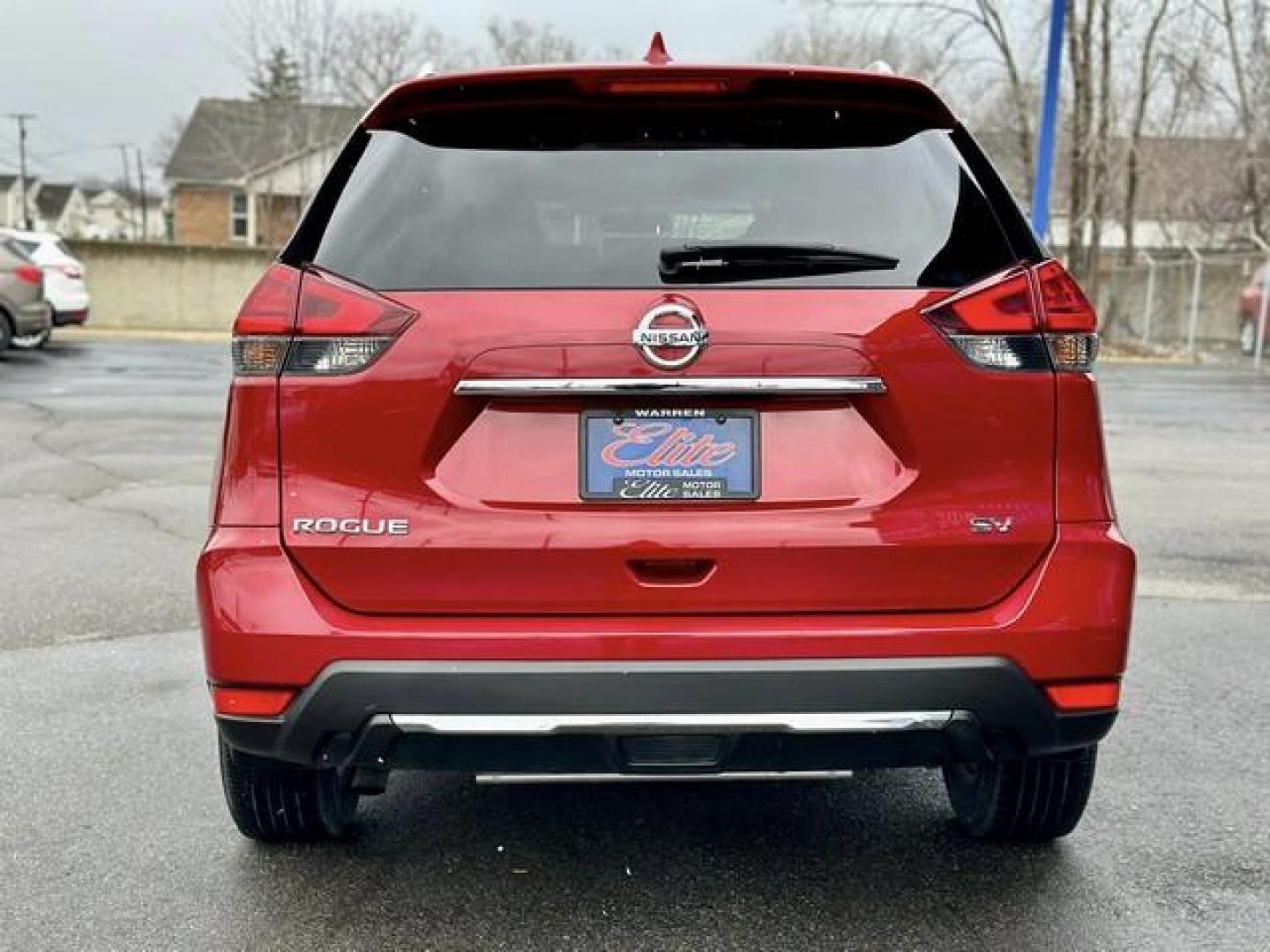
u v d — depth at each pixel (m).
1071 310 2.78
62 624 5.54
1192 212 33.25
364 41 37.94
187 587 6.17
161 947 2.86
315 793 3.23
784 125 3.01
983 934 2.92
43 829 3.49
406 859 3.34
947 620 2.70
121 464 9.88
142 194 83.56
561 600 2.68
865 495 2.71
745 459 2.70
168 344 26.06
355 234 2.84
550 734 2.66
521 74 2.94
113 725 4.31
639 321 2.68
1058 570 2.73
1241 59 28.94
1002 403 2.74
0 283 20.89
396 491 2.70
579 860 3.33
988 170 2.97
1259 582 6.39
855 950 2.85
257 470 2.73
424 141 3.00
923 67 28.50
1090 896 3.12
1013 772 3.20
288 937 2.91
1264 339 23.53
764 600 2.68
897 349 2.71
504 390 2.68
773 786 3.89
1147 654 5.17
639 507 2.70
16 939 2.89
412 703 2.64
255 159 46.75
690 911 3.04
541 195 2.88
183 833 3.48
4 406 13.77
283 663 2.67
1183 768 3.96
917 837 3.49
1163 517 8.03
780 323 2.70
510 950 2.85
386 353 2.70
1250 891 3.14
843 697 2.65
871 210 2.87
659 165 2.93
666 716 2.64
